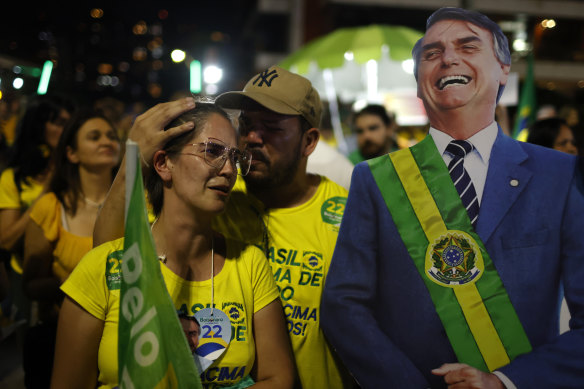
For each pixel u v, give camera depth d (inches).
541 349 61.4
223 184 63.2
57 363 61.8
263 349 66.6
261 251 70.9
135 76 740.7
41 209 106.0
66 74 287.3
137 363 53.4
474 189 65.0
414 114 231.8
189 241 64.3
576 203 62.1
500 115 91.9
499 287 62.6
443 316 64.3
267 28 829.8
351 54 240.5
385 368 66.9
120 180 68.9
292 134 78.4
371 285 69.4
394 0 685.3
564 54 609.9
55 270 107.0
